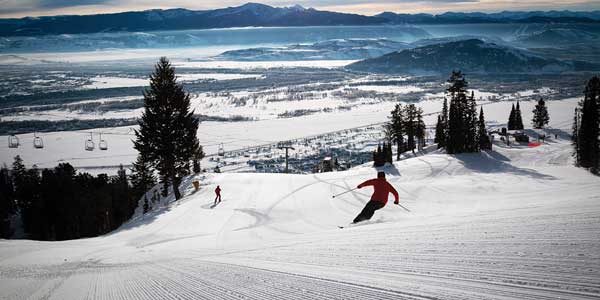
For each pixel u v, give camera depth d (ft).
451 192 107.14
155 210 115.24
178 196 133.69
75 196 180.96
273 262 20.40
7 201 225.35
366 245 20.34
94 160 565.53
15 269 40.01
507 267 11.33
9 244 75.15
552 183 132.77
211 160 559.79
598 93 239.09
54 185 183.21
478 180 153.48
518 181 146.61
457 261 13.29
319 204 97.50
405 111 332.39
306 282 13.71
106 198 178.81
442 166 208.13
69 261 47.16
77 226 177.06
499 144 353.51
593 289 8.28
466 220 24.80
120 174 261.85
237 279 17.19
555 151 293.43
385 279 12.21
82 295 20.20
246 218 87.45
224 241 61.16
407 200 96.32
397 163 219.00
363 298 10.24
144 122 144.46
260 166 513.04
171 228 84.74
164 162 144.36
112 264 39.19
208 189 128.88
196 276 20.61
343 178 140.77
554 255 11.91
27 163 556.51
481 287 9.62
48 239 182.50
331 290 11.81
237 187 127.75
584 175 169.99
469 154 254.68
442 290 9.83
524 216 22.34
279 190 118.42
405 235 21.81
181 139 144.87
